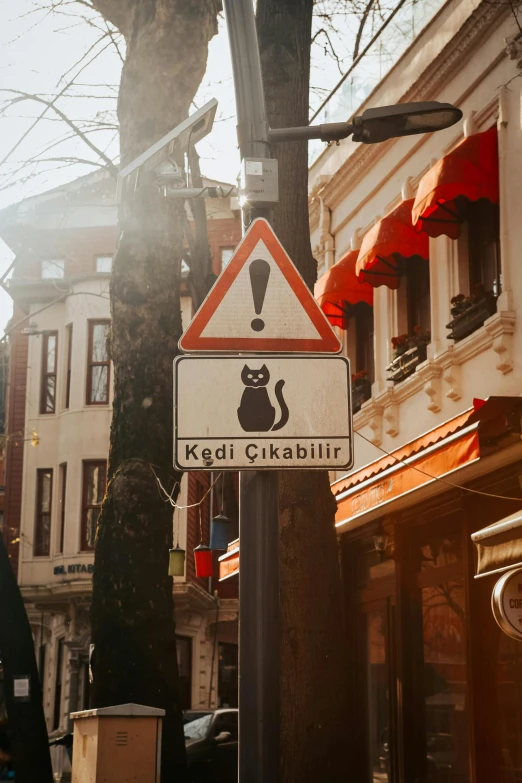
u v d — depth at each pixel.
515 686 10.91
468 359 12.36
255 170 5.72
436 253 13.59
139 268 11.23
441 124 6.36
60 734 24.98
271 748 4.77
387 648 14.30
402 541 13.89
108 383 33.44
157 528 10.66
